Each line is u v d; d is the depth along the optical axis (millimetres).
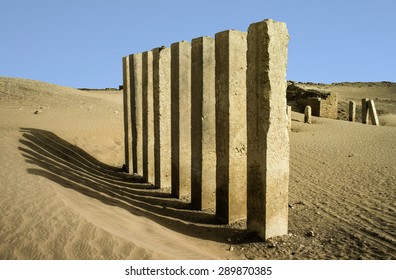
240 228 6633
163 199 8555
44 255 4141
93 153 13070
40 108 18812
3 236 4520
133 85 11000
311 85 64562
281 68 5781
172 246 5262
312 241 5938
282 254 5488
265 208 5863
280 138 5898
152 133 10125
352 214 7191
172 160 8828
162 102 9367
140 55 10859
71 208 5457
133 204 7773
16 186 6344
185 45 8383
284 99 5871
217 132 7000
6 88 23688
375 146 15109
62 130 13844
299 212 7406
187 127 8594
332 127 20953
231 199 6879
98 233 4711
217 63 6879
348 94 56125
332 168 11336
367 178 9977
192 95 7824
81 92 28500
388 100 48500
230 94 6652
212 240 6152
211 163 7762
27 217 5043
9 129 12688
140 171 11188
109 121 16719
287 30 5812
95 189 8078
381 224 6590
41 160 9258
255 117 5945
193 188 7938
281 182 5996
